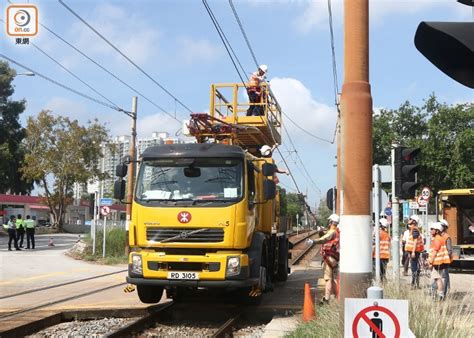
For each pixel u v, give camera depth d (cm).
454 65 377
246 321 1195
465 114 4000
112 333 903
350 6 768
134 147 2517
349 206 753
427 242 2441
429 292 866
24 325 978
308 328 828
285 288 1623
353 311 442
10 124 6712
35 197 7388
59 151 6059
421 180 4062
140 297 1220
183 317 1180
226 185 1112
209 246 1082
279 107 1877
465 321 717
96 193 2600
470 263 2498
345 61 772
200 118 1348
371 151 764
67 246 3475
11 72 6481
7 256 2528
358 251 744
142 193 1132
